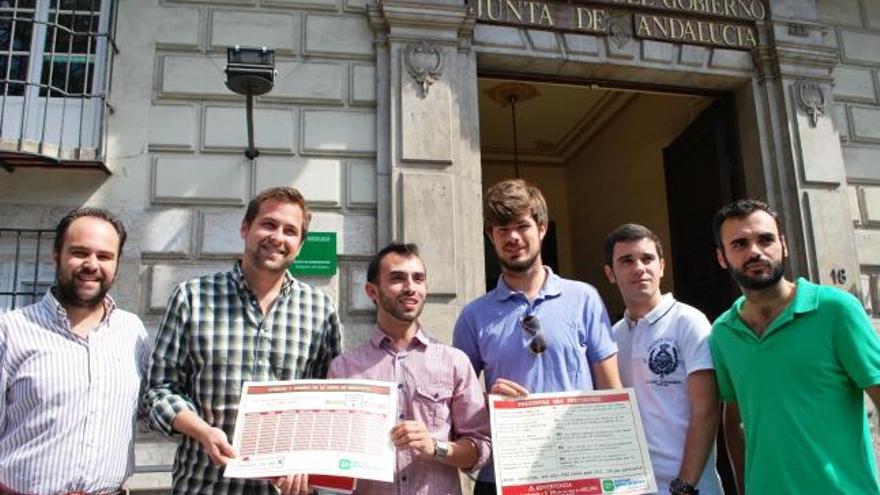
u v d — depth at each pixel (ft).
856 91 21.65
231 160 17.03
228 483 8.55
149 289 15.99
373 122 17.92
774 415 8.41
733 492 17.22
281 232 9.11
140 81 17.07
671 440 9.45
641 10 20.31
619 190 29.99
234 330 8.95
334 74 17.97
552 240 35.09
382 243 17.11
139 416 8.98
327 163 17.44
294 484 7.54
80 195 16.26
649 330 10.14
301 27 18.10
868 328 8.37
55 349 8.32
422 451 7.86
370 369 8.71
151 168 16.65
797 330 8.54
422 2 18.29
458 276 17.12
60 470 7.97
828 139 20.54
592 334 9.61
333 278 16.78
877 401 8.16
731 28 20.97
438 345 9.07
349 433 7.85
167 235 16.33
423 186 17.24
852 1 22.54
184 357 8.89
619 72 20.33
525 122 31.58
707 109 22.66
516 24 19.25
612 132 30.96
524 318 9.49
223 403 8.68
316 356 9.43
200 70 17.37
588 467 8.38
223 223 16.65
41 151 15.47
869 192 20.84
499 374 9.43
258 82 15.44
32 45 17.25
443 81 18.03
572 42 19.63
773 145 20.44
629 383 10.21
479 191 18.08
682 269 24.08
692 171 23.62
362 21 18.48
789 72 20.77
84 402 8.25
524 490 8.18
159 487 14.88
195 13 17.72
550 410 8.69
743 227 8.91
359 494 8.25
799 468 8.11
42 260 15.97
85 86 16.84
